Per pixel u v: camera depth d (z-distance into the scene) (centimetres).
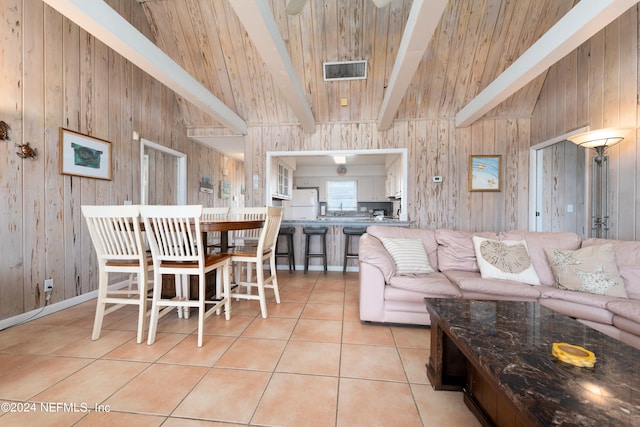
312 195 691
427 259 268
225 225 218
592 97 304
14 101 225
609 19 185
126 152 345
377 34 341
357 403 134
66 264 270
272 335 208
